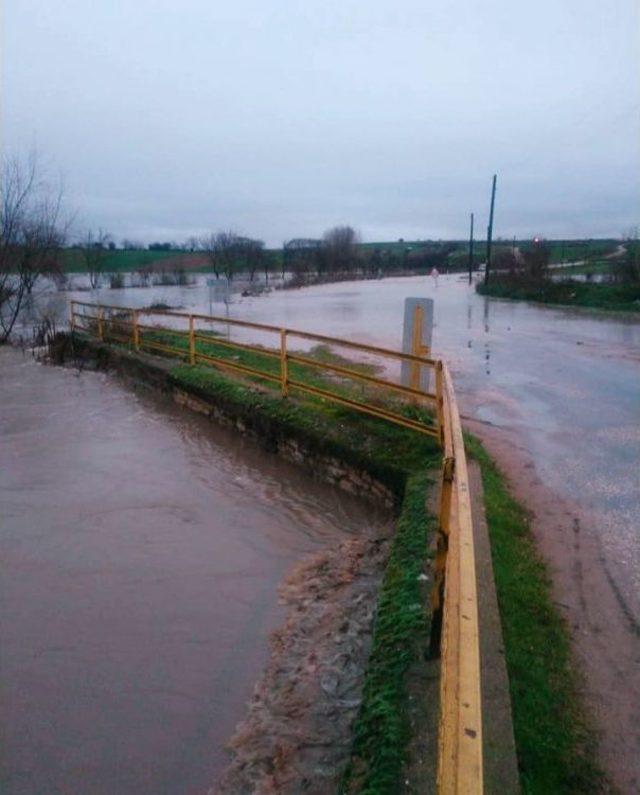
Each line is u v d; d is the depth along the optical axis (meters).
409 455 7.06
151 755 3.70
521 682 3.48
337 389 10.20
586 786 2.92
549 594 4.52
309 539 6.43
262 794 3.35
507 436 8.37
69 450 9.27
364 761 3.13
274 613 5.08
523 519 5.72
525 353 15.17
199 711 4.03
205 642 4.73
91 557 6.02
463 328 20.58
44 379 14.72
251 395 9.95
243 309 29.64
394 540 5.31
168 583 5.56
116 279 55.81
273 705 4.02
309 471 8.27
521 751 3.00
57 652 4.62
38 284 49.94
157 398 12.56
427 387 8.84
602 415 9.42
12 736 3.87
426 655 3.67
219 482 8.05
